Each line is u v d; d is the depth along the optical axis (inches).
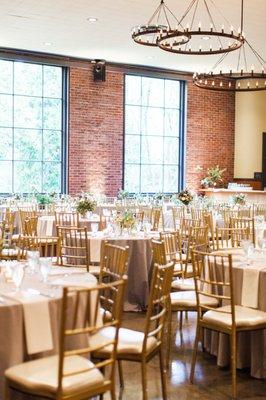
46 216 401.4
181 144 615.5
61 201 486.0
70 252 271.6
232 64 557.3
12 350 126.0
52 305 131.9
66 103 542.6
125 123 578.2
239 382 175.0
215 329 169.2
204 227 260.1
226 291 185.8
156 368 186.7
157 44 328.8
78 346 135.9
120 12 383.6
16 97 521.7
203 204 486.3
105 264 184.2
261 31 427.2
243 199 488.7
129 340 142.9
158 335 151.4
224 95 636.1
